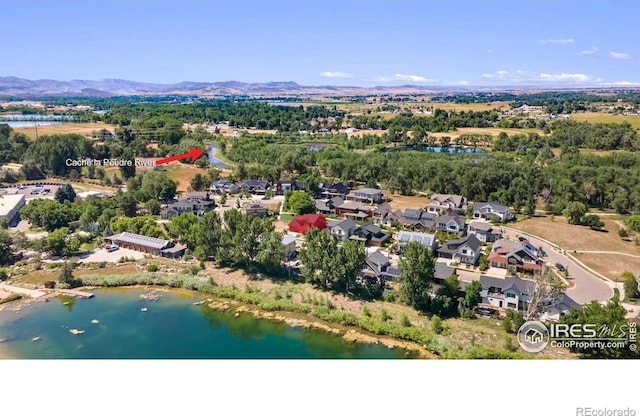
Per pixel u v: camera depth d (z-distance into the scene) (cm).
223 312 5541
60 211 8512
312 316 5375
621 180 10262
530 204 9588
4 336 4916
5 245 6925
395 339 4838
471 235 7306
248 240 6481
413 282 5294
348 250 5728
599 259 7050
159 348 4684
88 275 6494
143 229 7956
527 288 5266
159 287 6284
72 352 4594
